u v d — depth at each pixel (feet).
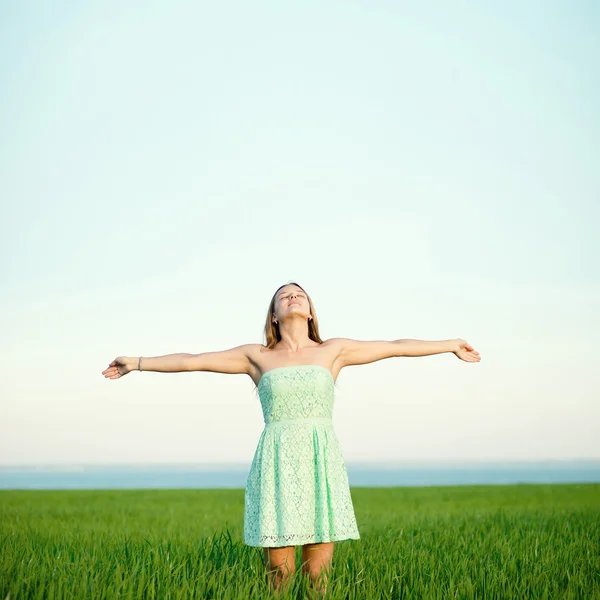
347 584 24.48
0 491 104.06
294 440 23.08
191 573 25.31
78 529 42.14
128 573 24.63
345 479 23.58
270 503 22.84
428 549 32.01
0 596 22.27
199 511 61.87
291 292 24.77
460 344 25.31
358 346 24.76
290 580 22.70
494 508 61.05
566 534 36.29
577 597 23.90
